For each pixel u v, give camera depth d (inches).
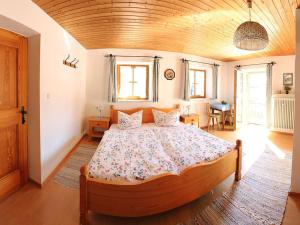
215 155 90.3
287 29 125.6
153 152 94.1
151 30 128.0
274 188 94.7
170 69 198.2
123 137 123.6
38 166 93.7
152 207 66.2
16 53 88.2
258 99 255.8
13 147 88.6
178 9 96.7
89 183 65.1
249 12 93.6
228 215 74.5
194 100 219.6
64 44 124.3
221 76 243.1
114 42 158.9
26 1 80.1
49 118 103.0
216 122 241.3
